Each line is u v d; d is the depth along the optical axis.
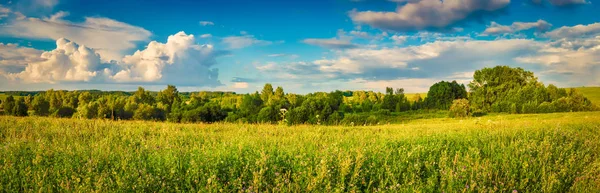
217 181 5.72
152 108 85.12
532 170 7.17
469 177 6.43
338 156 7.09
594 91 110.88
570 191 6.32
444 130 15.91
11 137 10.11
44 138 9.80
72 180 5.61
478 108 89.56
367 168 6.86
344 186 5.89
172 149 7.98
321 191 5.71
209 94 141.25
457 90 108.88
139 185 5.38
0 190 5.27
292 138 11.12
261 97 126.25
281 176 6.11
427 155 8.15
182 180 5.92
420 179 6.32
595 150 9.33
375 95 144.88
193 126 16.31
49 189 5.23
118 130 13.06
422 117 87.44
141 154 7.40
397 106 109.19
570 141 10.77
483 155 8.60
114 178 5.82
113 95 112.38
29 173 5.82
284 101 103.62
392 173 6.49
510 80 90.81
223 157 6.95
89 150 7.66
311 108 68.31
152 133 12.60
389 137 11.66
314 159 7.02
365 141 10.20
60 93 99.38
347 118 68.12
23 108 81.06
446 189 6.03
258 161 6.50
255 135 12.82
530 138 11.31
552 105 80.75
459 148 9.38
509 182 6.41
